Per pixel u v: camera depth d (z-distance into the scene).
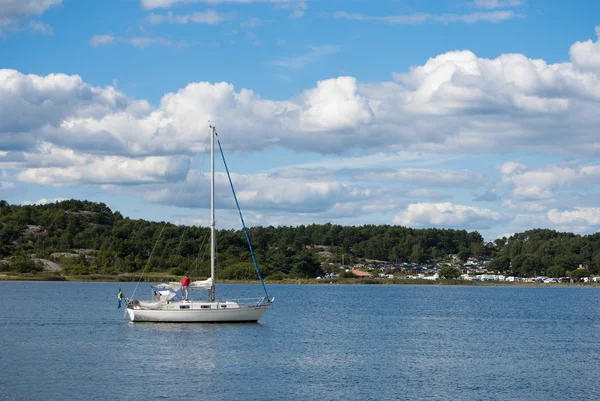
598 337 70.12
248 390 40.06
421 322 85.94
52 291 152.75
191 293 149.88
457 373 46.81
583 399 39.53
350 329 74.69
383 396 39.34
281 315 93.50
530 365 50.59
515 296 179.12
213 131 71.44
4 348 54.66
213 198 70.44
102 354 51.72
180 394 38.69
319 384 42.19
